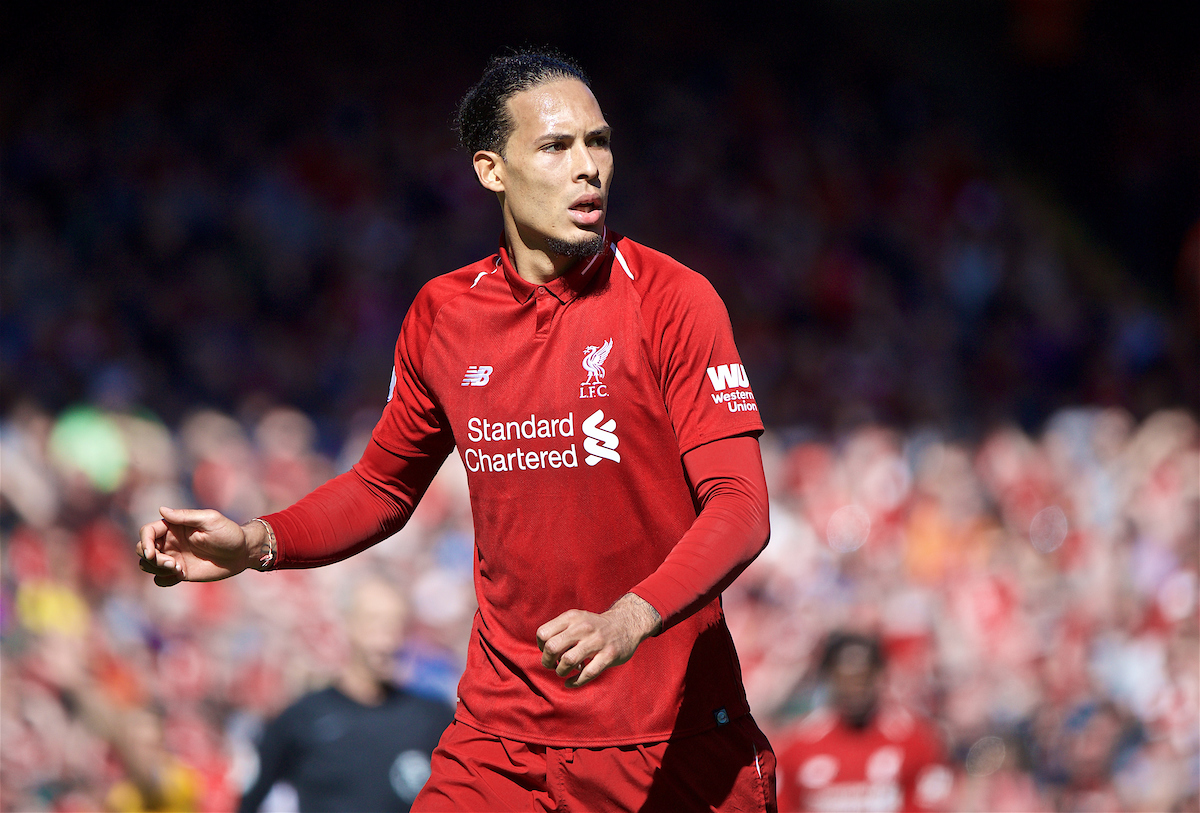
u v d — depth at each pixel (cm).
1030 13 7106
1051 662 3080
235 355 4169
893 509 3816
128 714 1980
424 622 2277
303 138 5125
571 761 830
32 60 5209
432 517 3197
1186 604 3108
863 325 5259
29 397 3478
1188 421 4072
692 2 6544
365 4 5906
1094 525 3838
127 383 3662
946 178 6219
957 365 5247
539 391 832
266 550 854
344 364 4309
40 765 2111
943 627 3145
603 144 851
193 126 5041
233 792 2183
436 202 5059
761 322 5119
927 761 1952
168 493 3081
